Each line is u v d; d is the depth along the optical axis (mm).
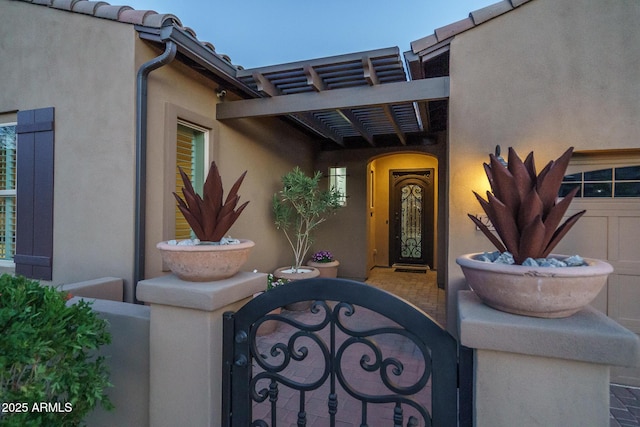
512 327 1051
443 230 6441
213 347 1534
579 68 3082
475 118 3338
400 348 3508
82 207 3322
